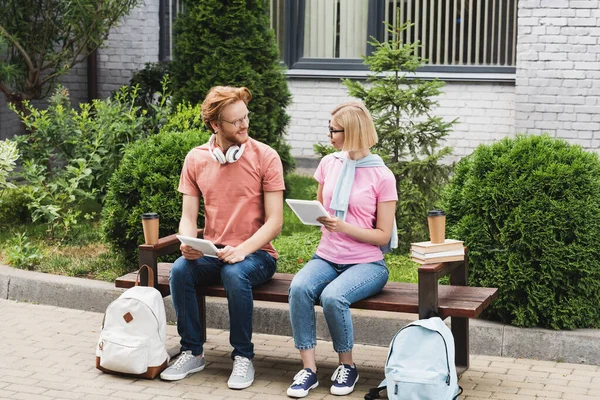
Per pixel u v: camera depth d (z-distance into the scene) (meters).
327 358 6.27
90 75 13.38
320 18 13.17
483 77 12.36
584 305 6.12
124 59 13.37
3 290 7.72
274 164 5.91
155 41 13.37
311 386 5.64
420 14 12.69
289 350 6.47
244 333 5.80
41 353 6.36
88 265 7.93
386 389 5.54
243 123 5.85
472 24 12.48
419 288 5.41
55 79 11.36
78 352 6.40
